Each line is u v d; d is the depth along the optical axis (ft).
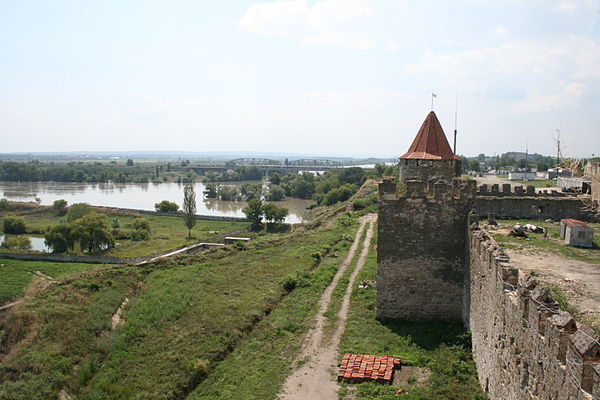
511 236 101.14
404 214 94.89
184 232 328.29
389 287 97.09
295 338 94.32
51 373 88.07
